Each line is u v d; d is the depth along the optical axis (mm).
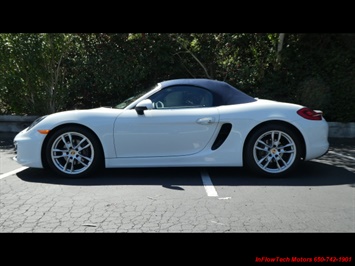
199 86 4859
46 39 8117
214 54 9109
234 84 8914
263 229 3105
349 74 8234
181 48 8953
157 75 9328
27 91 8484
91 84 9047
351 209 3568
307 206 3648
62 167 4688
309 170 5145
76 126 4641
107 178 4707
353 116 8148
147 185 4375
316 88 8305
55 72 8586
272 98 8664
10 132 8562
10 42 7898
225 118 4605
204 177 4750
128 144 4625
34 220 3293
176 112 4645
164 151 4660
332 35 8398
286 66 8742
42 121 4711
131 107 4750
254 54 8977
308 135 4637
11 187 4309
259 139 4645
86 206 3639
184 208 3584
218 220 3287
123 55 8852
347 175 4871
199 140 4648
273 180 4613
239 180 4609
